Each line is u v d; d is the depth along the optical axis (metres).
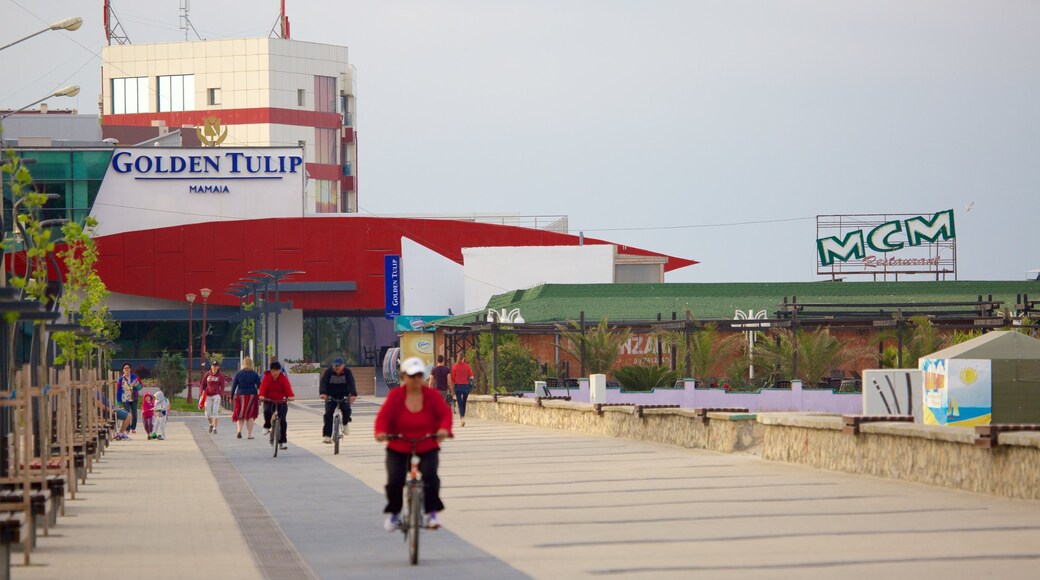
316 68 196.12
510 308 97.38
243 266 141.75
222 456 44.72
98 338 53.31
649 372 75.19
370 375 131.25
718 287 101.06
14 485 23.67
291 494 30.23
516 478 32.81
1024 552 18.27
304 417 81.44
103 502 28.73
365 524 23.97
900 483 28.95
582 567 17.94
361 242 142.62
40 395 23.33
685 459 38.47
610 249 119.81
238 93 193.38
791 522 22.45
